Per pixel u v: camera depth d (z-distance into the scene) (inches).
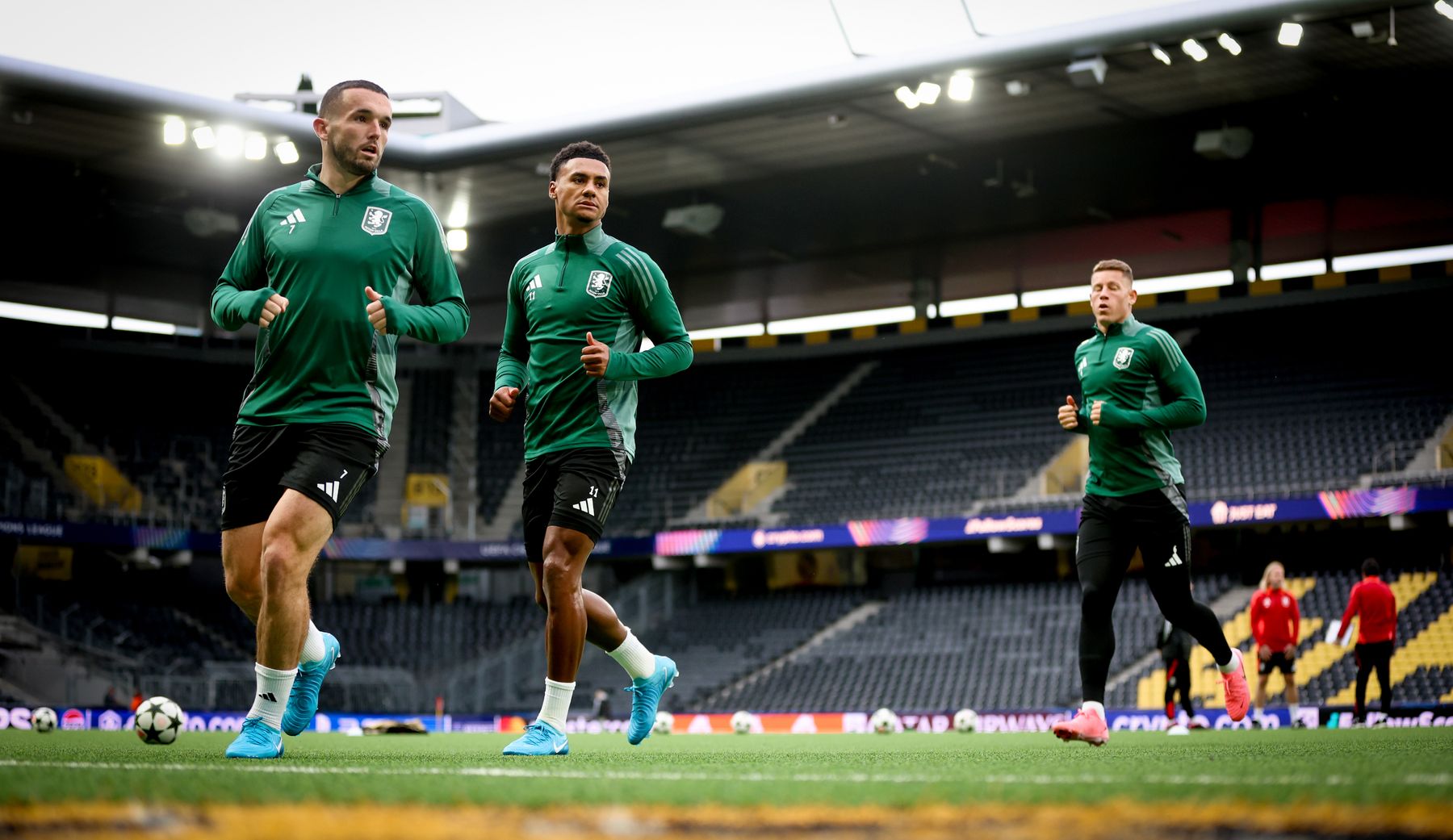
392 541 1331.2
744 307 1498.5
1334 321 1282.0
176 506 1343.5
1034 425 1314.0
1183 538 307.1
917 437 1358.3
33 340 1406.3
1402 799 124.4
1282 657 656.4
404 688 1221.1
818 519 1299.2
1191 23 795.4
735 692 1210.6
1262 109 966.4
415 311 231.9
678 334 263.6
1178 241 1283.2
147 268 1339.8
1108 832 104.1
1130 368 308.3
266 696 221.3
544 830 103.7
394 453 1465.3
